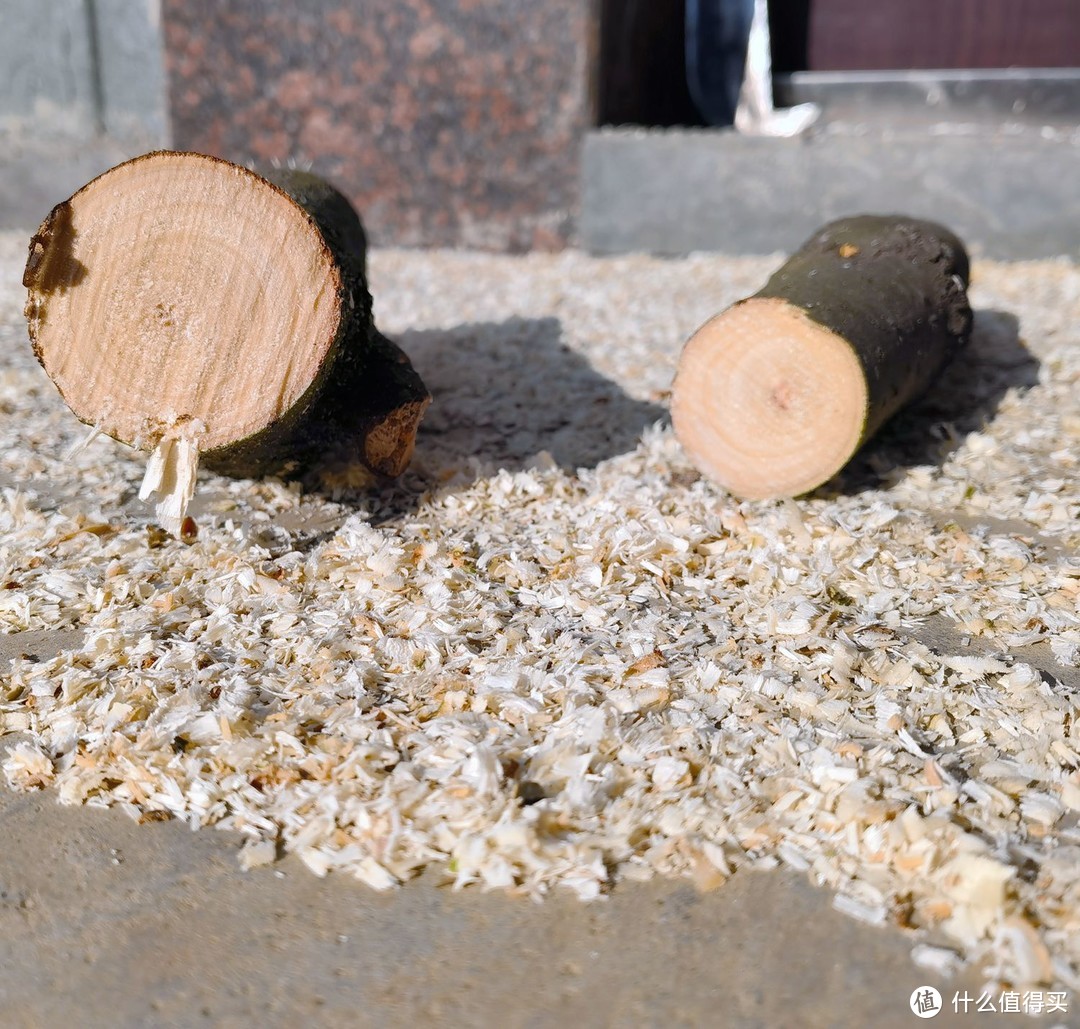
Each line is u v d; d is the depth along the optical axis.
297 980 0.40
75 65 1.54
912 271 0.73
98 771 0.47
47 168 1.45
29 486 0.69
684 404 0.67
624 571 0.59
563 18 1.24
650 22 1.44
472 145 1.31
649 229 1.31
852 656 0.52
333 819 0.44
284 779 0.46
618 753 0.46
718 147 1.26
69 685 0.50
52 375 0.56
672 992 0.39
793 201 1.26
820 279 0.68
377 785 0.45
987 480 0.71
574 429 0.79
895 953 0.40
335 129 1.34
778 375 0.65
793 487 0.66
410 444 0.67
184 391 0.56
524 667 0.51
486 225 1.34
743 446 0.66
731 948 0.40
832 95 1.44
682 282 1.15
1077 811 0.45
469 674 0.51
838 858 0.43
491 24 1.26
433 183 1.34
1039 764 0.47
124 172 0.53
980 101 1.38
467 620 0.54
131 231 0.54
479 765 0.45
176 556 0.60
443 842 0.44
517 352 0.93
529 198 1.32
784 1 1.45
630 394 0.85
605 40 1.28
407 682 0.51
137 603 0.57
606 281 1.16
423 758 0.46
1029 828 0.44
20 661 0.52
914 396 0.74
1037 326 0.96
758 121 1.46
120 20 1.53
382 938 0.41
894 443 0.76
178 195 0.54
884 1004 0.39
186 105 1.35
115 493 0.68
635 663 0.51
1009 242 1.22
